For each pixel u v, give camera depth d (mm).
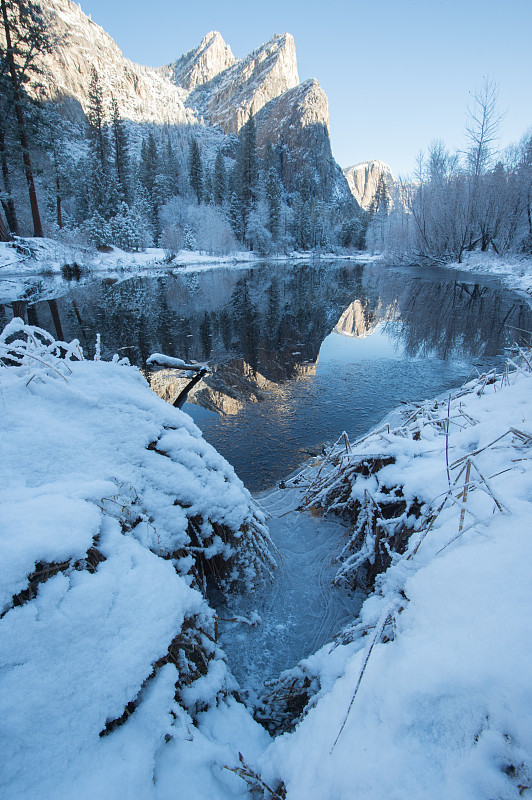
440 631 1022
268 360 7832
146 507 1696
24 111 22938
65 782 835
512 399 2908
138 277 24578
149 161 50844
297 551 2502
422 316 12641
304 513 2926
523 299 15727
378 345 9164
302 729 1104
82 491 1421
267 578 2223
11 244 21797
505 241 31391
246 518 2137
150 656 1102
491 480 1755
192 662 1318
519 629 896
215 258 42656
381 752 852
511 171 32344
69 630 1014
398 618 1227
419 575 1271
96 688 970
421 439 2775
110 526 1375
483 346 8977
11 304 13086
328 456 3441
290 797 935
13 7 21531
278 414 5160
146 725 1022
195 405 5465
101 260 27688
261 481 3596
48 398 1911
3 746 816
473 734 786
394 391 6086
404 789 770
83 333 9680
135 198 42594
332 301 15922
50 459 1597
